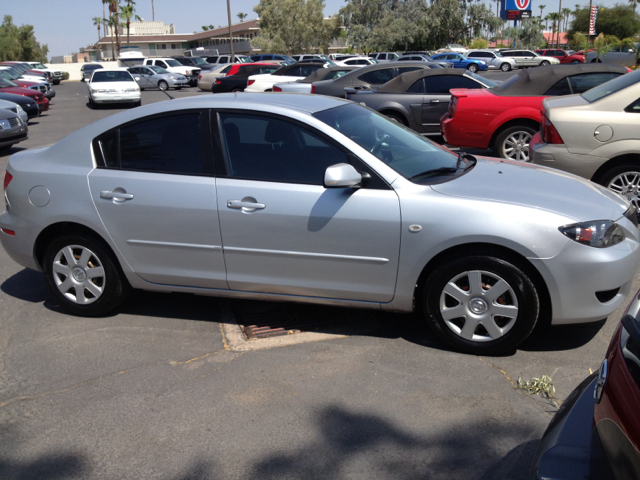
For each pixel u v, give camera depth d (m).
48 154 4.07
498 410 2.93
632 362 1.42
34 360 3.58
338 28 57.25
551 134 5.89
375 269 3.47
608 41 31.50
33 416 3.00
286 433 2.81
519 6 60.31
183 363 3.50
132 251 3.88
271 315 4.15
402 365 3.40
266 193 3.55
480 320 3.39
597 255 3.18
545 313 3.40
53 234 4.13
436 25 50.59
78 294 4.11
